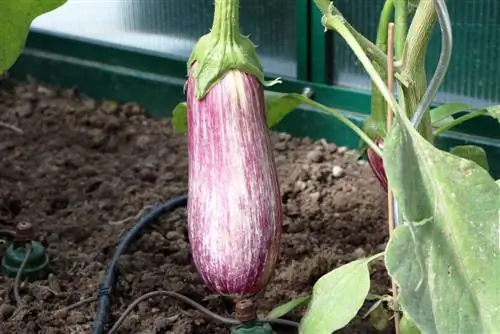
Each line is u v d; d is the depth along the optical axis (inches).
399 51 34.9
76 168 54.7
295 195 50.3
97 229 47.8
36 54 65.4
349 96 54.6
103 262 45.0
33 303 41.9
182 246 45.8
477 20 49.4
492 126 50.0
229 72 30.6
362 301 31.1
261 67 31.3
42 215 49.2
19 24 33.5
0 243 46.1
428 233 27.5
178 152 56.2
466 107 41.8
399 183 26.7
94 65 63.3
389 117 32.2
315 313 31.8
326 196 50.2
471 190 27.7
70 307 41.2
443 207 27.6
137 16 61.4
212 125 30.9
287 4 55.2
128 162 55.3
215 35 30.6
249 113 30.9
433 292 27.0
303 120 56.2
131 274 43.5
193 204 32.0
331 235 46.5
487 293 27.1
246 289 32.2
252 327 35.9
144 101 62.0
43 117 60.9
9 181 52.6
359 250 44.9
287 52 56.6
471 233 27.4
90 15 63.2
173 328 40.1
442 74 30.3
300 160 53.9
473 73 50.6
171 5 59.6
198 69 30.7
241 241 31.3
